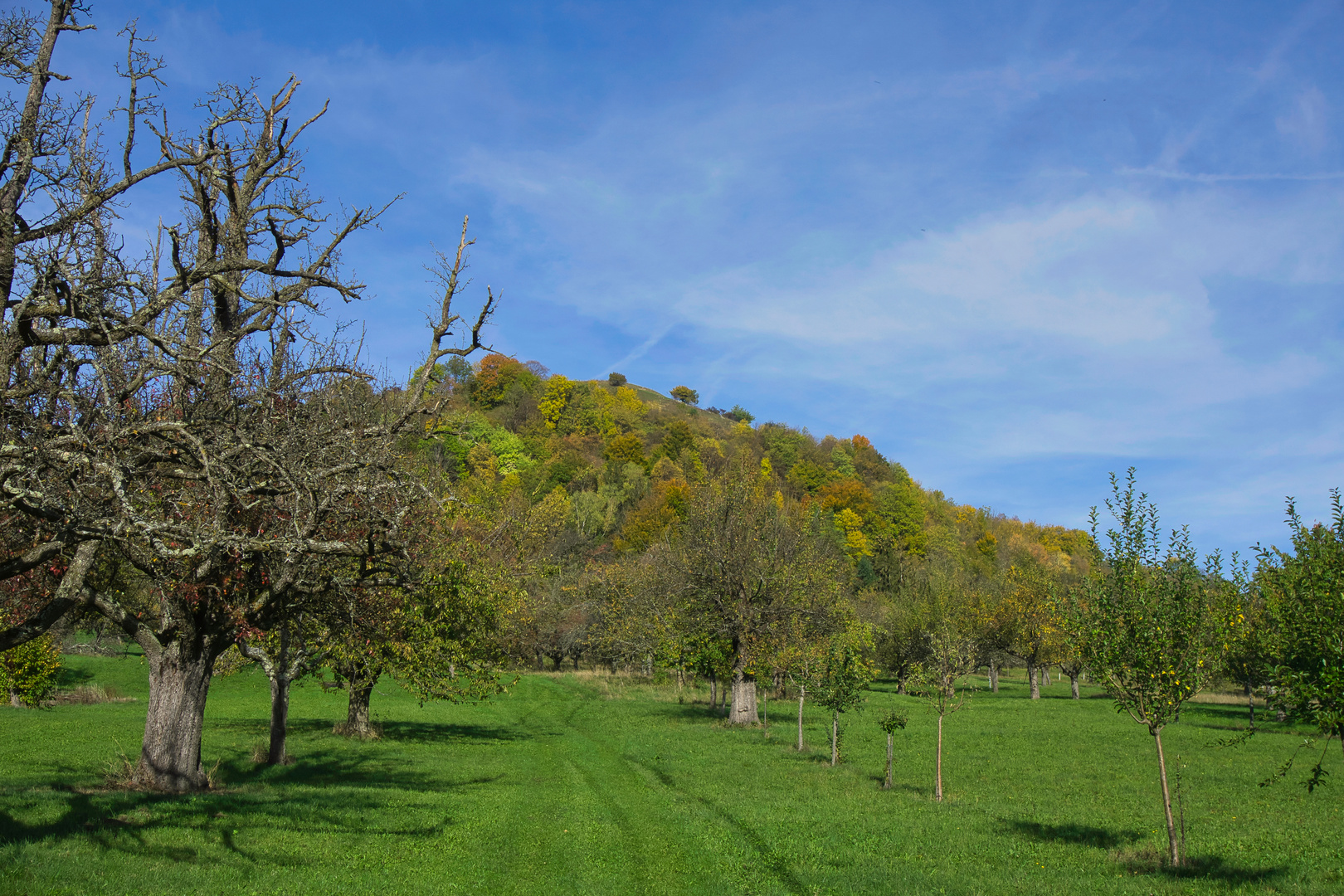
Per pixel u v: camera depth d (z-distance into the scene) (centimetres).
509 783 2212
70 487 1059
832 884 1238
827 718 4316
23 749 2377
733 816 1780
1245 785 2359
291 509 1398
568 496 9938
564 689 5894
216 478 1149
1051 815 1866
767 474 10975
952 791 2225
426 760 2583
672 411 18750
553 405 13788
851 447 14288
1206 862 1397
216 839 1345
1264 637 1268
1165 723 1430
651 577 4966
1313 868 1352
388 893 1141
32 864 1126
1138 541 1477
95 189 1256
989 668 7394
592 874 1298
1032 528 14338
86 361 1103
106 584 1748
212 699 4562
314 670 2470
